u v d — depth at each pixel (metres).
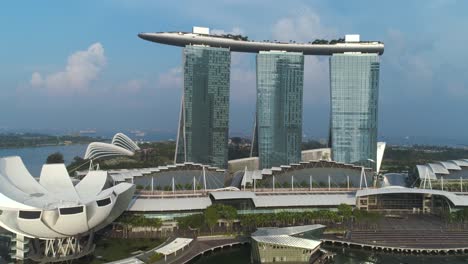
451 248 155.00
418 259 149.75
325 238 164.00
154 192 194.88
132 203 175.25
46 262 129.62
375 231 172.12
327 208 190.38
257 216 170.00
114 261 130.88
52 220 119.75
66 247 134.62
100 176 160.00
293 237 145.00
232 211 168.12
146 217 171.75
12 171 145.25
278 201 188.38
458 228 177.12
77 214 120.69
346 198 194.88
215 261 144.12
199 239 160.62
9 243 135.62
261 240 140.25
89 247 140.62
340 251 157.38
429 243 160.38
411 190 194.88
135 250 145.62
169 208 173.88
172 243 147.25
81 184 155.75
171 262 134.00
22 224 120.25
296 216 172.25
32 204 128.62
